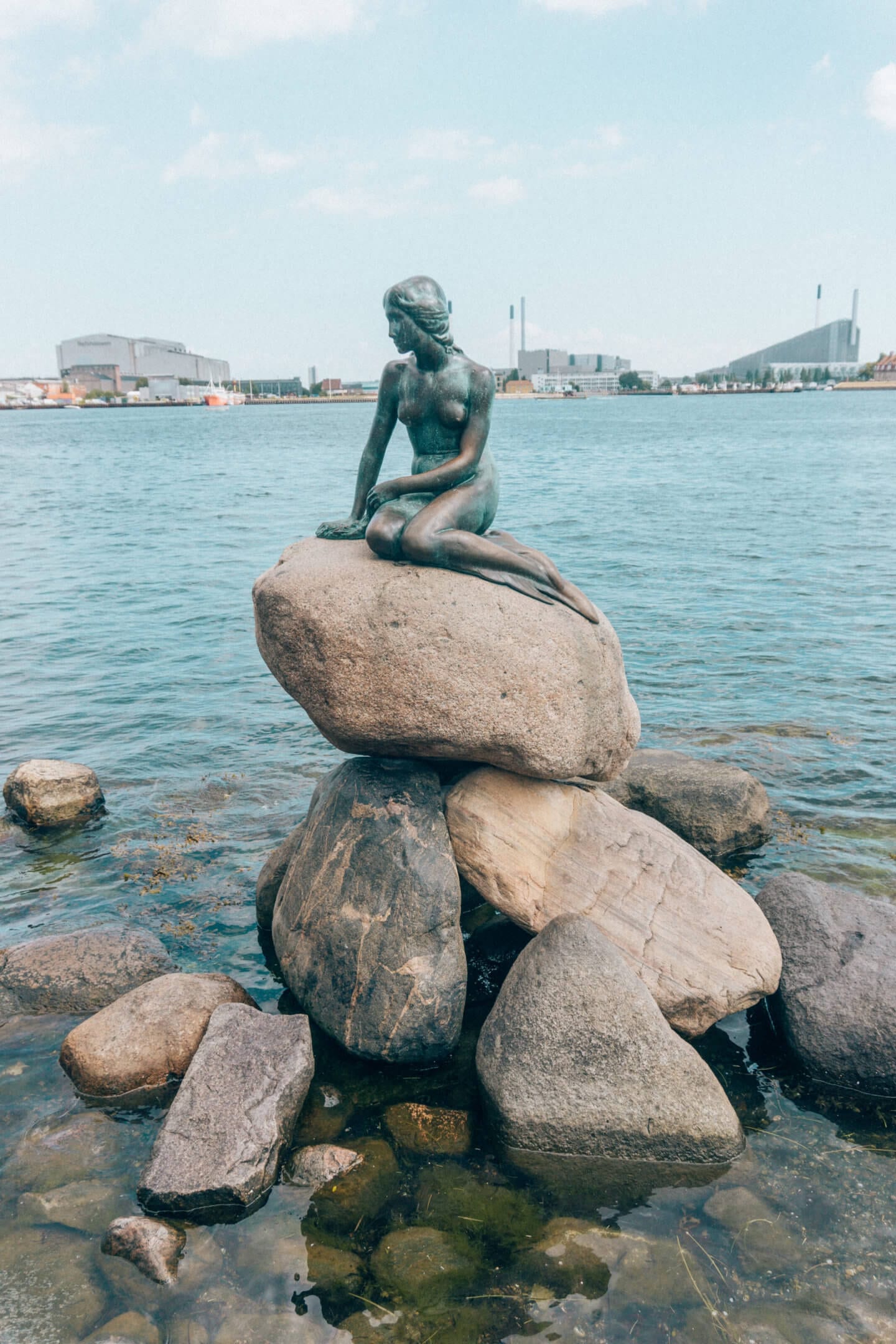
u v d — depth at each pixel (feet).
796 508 98.63
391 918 20.27
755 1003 21.20
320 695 20.42
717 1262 14.90
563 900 21.25
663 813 29.04
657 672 44.88
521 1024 18.31
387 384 22.15
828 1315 13.97
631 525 88.28
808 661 46.29
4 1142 17.43
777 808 31.14
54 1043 20.33
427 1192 16.35
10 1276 14.66
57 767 31.65
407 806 21.44
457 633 19.53
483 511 21.54
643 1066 17.58
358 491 23.21
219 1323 13.93
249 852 28.78
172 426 361.10
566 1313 14.05
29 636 52.60
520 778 22.11
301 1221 15.71
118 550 79.56
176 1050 19.15
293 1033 18.92
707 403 547.49
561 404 585.63
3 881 27.22
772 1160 17.11
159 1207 15.85
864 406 424.46
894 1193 16.29
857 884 26.30
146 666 47.24
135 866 28.02
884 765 34.27
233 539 84.38
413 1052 19.62
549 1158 17.19
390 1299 14.30
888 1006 19.15
